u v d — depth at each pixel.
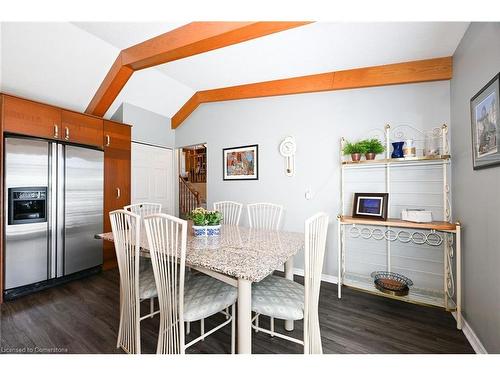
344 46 2.32
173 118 4.42
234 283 1.27
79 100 3.17
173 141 4.50
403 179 2.55
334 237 2.93
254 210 3.49
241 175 3.63
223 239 1.87
